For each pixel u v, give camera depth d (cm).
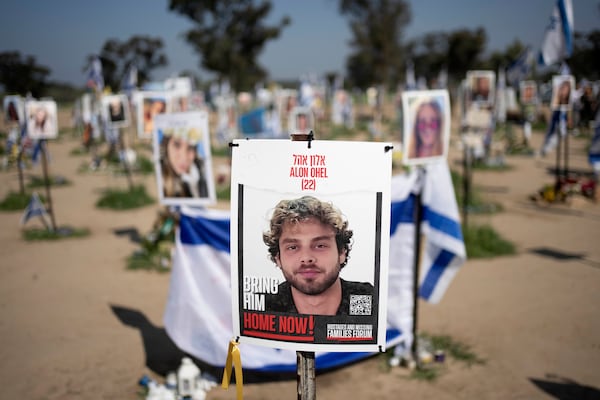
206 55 6238
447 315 801
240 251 332
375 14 6072
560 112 1533
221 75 6319
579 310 805
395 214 653
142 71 5912
